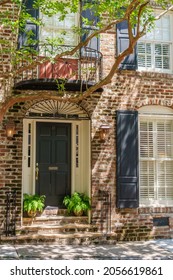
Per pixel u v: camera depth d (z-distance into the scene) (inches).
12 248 286.0
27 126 344.8
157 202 349.7
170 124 360.8
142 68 359.9
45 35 339.3
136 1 232.8
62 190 351.6
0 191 310.0
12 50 271.1
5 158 313.1
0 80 315.6
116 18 289.6
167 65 368.2
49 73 327.9
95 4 268.5
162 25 369.4
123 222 331.9
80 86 307.6
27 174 342.6
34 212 321.1
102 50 344.8
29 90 318.7
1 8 317.1
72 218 329.1
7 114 315.6
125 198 332.8
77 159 358.6
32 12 329.4
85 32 301.6
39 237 302.8
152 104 349.4
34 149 344.8
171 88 355.6
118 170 334.0
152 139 355.3
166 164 358.0
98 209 327.3
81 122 358.9
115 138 338.3
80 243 309.0
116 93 341.7
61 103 338.0
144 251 289.4
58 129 355.6
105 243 313.1
